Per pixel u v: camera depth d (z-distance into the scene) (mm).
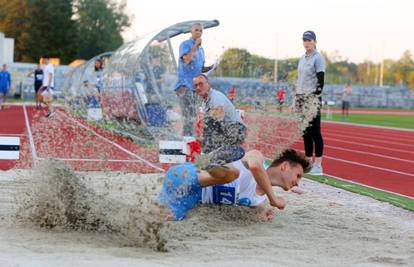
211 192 9828
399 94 81125
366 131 35562
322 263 7547
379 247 8578
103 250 7590
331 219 10406
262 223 9727
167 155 13852
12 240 7922
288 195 12641
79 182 8930
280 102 12656
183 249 7891
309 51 15953
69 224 8727
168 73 21906
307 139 16328
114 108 21594
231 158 9672
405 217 11008
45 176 8805
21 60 106812
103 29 121812
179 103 16859
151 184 11992
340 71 132625
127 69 21828
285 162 9883
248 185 9805
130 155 16500
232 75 25406
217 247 8086
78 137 12234
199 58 16938
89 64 33531
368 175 16609
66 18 106188
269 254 7852
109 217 8680
